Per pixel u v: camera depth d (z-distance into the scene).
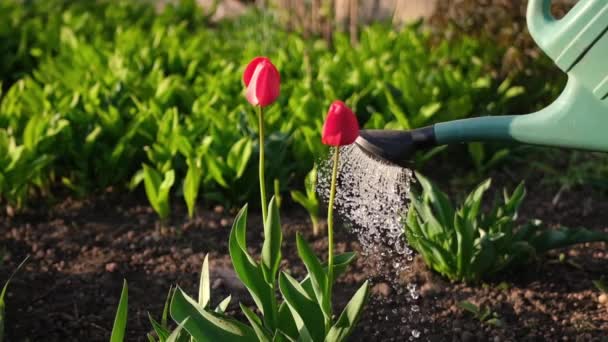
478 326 2.06
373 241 2.39
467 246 2.16
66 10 4.99
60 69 3.57
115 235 2.53
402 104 3.07
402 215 2.04
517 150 3.10
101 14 5.05
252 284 1.64
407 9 4.44
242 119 2.77
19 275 2.27
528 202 2.78
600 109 1.50
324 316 1.64
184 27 4.45
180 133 2.70
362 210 1.97
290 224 2.57
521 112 3.30
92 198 2.77
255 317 1.61
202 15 4.99
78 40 4.04
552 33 1.50
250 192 2.64
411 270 2.29
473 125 1.57
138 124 2.77
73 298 2.18
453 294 2.18
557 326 2.05
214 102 2.96
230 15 5.05
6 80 4.11
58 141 2.77
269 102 1.50
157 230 2.54
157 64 3.43
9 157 2.58
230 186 2.62
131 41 3.86
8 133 2.74
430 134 1.57
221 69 3.52
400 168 1.58
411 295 2.17
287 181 2.68
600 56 1.47
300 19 4.28
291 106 2.91
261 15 4.41
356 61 3.45
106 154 2.74
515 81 3.29
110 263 2.35
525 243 2.18
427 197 2.25
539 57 3.29
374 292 2.20
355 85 3.18
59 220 2.61
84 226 2.58
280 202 2.65
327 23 4.16
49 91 3.10
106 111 3.03
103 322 2.08
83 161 2.77
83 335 2.03
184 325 1.60
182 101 3.14
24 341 2.00
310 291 1.70
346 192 2.28
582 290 2.20
